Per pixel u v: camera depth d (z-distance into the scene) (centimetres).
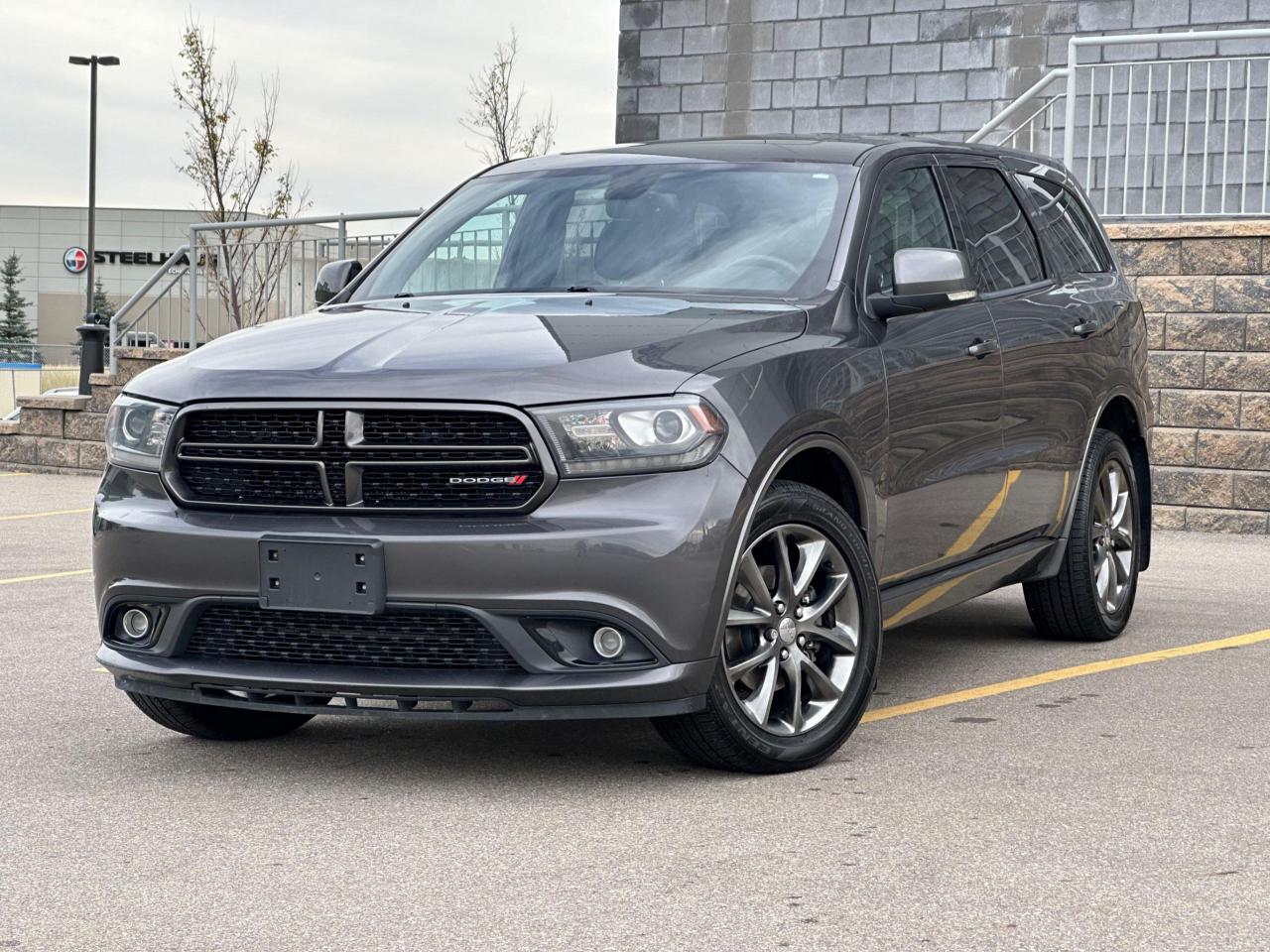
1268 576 810
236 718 463
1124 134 1231
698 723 405
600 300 465
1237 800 393
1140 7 1340
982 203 576
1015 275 577
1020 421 548
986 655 598
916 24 1434
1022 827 371
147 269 7500
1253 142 1227
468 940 299
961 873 337
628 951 293
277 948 296
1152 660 585
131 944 299
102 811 391
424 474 395
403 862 348
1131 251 990
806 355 434
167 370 439
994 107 1406
